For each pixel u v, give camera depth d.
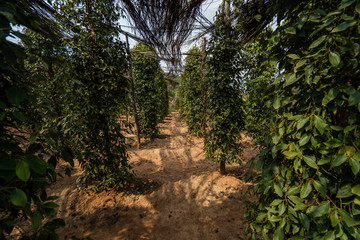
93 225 2.54
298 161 0.96
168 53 1.82
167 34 1.60
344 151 0.79
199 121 8.01
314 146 0.90
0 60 0.81
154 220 2.66
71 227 2.51
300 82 1.03
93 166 3.10
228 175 3.93
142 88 7.58
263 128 4.44
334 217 0.81
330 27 0.80
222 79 3.41
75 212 2.80
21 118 0.85
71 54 2.64
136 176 4.14
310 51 0.91
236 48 3.12
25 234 0.79
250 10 1.46
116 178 3.24
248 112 4.39
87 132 2.86
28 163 0.72
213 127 3.88
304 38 1.00
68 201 3.04
